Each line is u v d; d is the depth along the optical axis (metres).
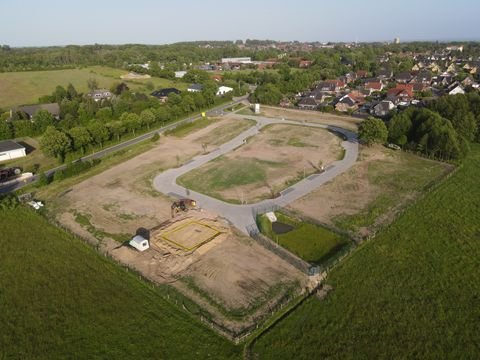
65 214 45.75
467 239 37.72
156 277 33.44
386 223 41.31
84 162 60.38
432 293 30.27
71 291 31.70
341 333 26.73
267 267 34.56
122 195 50.84
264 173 57.31
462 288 30.73
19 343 26.52
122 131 77.62
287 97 121.00
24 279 33.41
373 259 34.97
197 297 30.80
